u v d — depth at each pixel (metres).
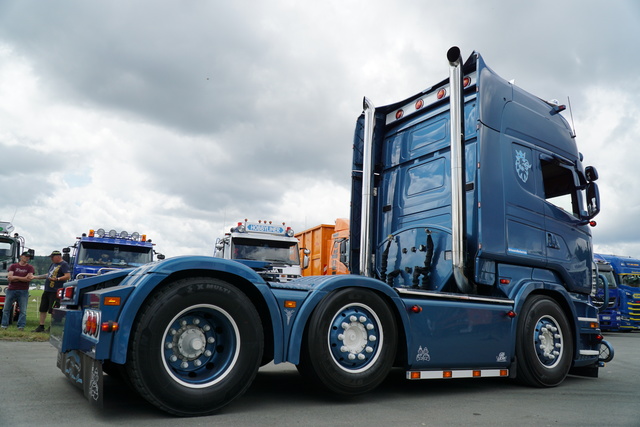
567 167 6.76
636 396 5.22
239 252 12.92
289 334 4.27
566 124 7.03
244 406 4.27
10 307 10.71
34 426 3.46
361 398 4.77
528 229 5.99
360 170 7.04
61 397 4.36
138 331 3.65
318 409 4.25
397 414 4.15
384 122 7.18
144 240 13.53
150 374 3.64
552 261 6.21
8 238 13.76
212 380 3.90
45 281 10.41
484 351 5.27
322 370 4.32
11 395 4.40
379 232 6.94
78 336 4.03
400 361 4.94
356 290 4.60
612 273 18.02
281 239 13.37
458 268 5.35
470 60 6.04
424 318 4.93
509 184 5.87
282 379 5.73
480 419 4.04
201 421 3.71
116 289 3.71
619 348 11.44
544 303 5.88
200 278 3.95
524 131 6.23
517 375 5.65
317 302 4.43
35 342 8.73
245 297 4.06
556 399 5.00
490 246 5.54
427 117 6.52
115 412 3.90
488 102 5.85
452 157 5.50
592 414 4.30
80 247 12.78
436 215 6.09
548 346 5.89
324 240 15.66
